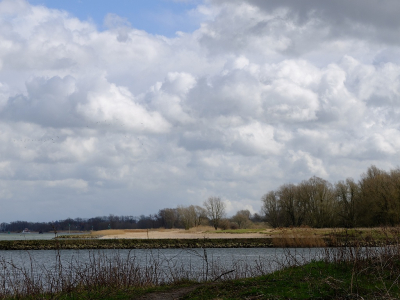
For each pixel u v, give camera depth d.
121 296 16.64
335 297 14.64
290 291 15.65
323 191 99.88
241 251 62.56
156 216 173.12
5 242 70.19
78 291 18.00
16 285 18.88
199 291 17.02
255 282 17.81
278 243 59.09
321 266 20.25
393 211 78.94
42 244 70.56
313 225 98.00
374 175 98.62
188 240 74.62
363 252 19.92
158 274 23.41
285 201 114.00
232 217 165.00
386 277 17.14
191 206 145.62
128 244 73.12
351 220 90.94
